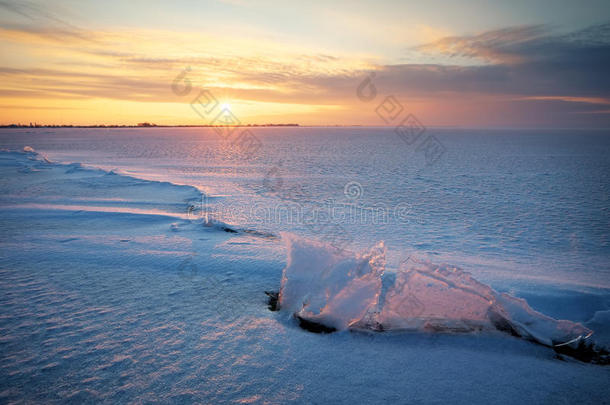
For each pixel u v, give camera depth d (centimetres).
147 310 390
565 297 466
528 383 271
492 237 888
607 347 339
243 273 520
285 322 370
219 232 798
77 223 845
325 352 310
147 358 294
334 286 379
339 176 2188
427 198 1470
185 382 263
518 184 1886
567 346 327
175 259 571
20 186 1480
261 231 860
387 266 598
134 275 501
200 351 307
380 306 406
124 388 255
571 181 2002
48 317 366
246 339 331
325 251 435
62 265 533
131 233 755
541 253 761
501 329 346
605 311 416
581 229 978
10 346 308
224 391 254
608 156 3781
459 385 266
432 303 362
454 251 752
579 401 250
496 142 7294
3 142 6481
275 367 285
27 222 845
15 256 568
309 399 246
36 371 273
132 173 2138
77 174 1864
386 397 250
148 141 7588
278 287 473
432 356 306
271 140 8419
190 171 2341
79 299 416
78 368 278
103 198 1240
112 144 6134
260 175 2186
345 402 244
